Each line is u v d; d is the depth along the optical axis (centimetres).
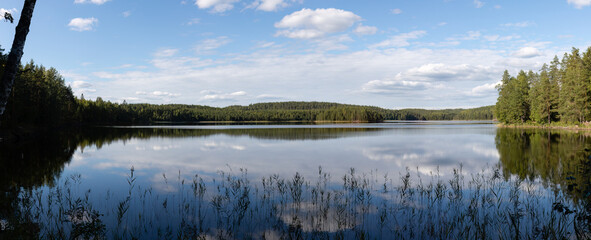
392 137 4062
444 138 3819
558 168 1598
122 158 2145
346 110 16225
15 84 4122
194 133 5122
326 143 3259
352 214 887
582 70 5116
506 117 7119
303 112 18900
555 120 6072
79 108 8675
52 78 6662
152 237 719
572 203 941
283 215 880
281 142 3397
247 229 773
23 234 687
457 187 1145
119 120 11994
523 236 712
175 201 1023
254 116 18362
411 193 1112
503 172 1534
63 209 906
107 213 895
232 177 1462
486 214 871
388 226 791
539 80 6638
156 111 16075
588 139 3222
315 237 720
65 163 1903
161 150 2653
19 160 1981
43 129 5262
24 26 564
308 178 1429
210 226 793
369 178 1424
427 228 774
